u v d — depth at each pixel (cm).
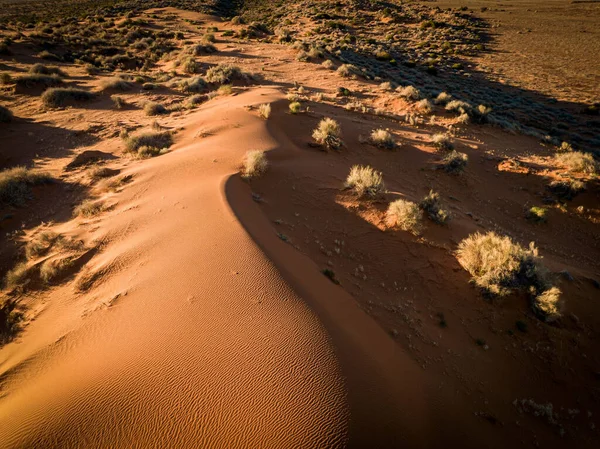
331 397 455
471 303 873
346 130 1973
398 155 1838
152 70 3594
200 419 420
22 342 703
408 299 857
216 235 825
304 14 7662
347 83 3119
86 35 4447
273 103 2142
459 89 4184
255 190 1194
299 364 495
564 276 1028
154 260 789
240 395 445
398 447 454
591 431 659
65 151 1797
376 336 680
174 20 6225
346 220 1111
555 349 793
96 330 622
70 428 426
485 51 6353
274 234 937
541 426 650
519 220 1544
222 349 515
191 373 479
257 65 3588
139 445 400
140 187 1262
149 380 475
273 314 586
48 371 571
